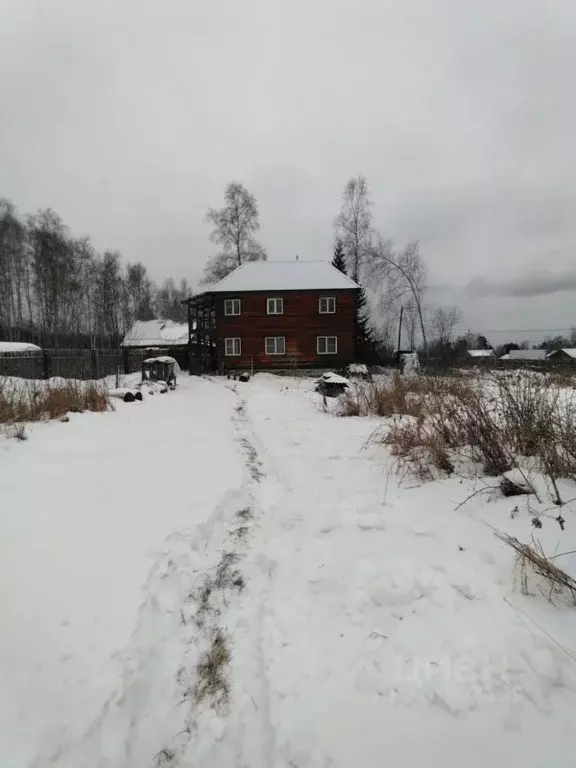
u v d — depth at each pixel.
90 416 8.02
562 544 2.58
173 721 1.91
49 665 2.18
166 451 5.91
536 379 4.98
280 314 26.62
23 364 14.58
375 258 29.47
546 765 1.42
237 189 35.47
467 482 3.89
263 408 10.01
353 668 1.95
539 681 1.73
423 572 2.56
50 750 1.77
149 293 57.62
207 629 2.43
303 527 3.39
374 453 5.27
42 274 34.53
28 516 3.64
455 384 5.82
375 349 33.75
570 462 3.63
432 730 1.61
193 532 3.57
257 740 1.73
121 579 2.92
